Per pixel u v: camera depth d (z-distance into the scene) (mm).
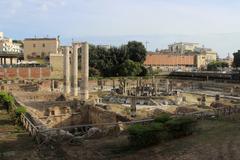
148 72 110188
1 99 39094
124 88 64750
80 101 47312
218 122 27969
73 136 22453
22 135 24250
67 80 58656
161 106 51250
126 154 18812
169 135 21359
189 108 39906
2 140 22703
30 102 45438
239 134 21641
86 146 20844
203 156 17094
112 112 36406
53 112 41250
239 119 29656
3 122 29500
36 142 21891
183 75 110062
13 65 95188
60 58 103688
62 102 46844
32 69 93062
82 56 53125
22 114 29469
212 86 85375
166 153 18188
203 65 156750
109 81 92375
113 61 109500
